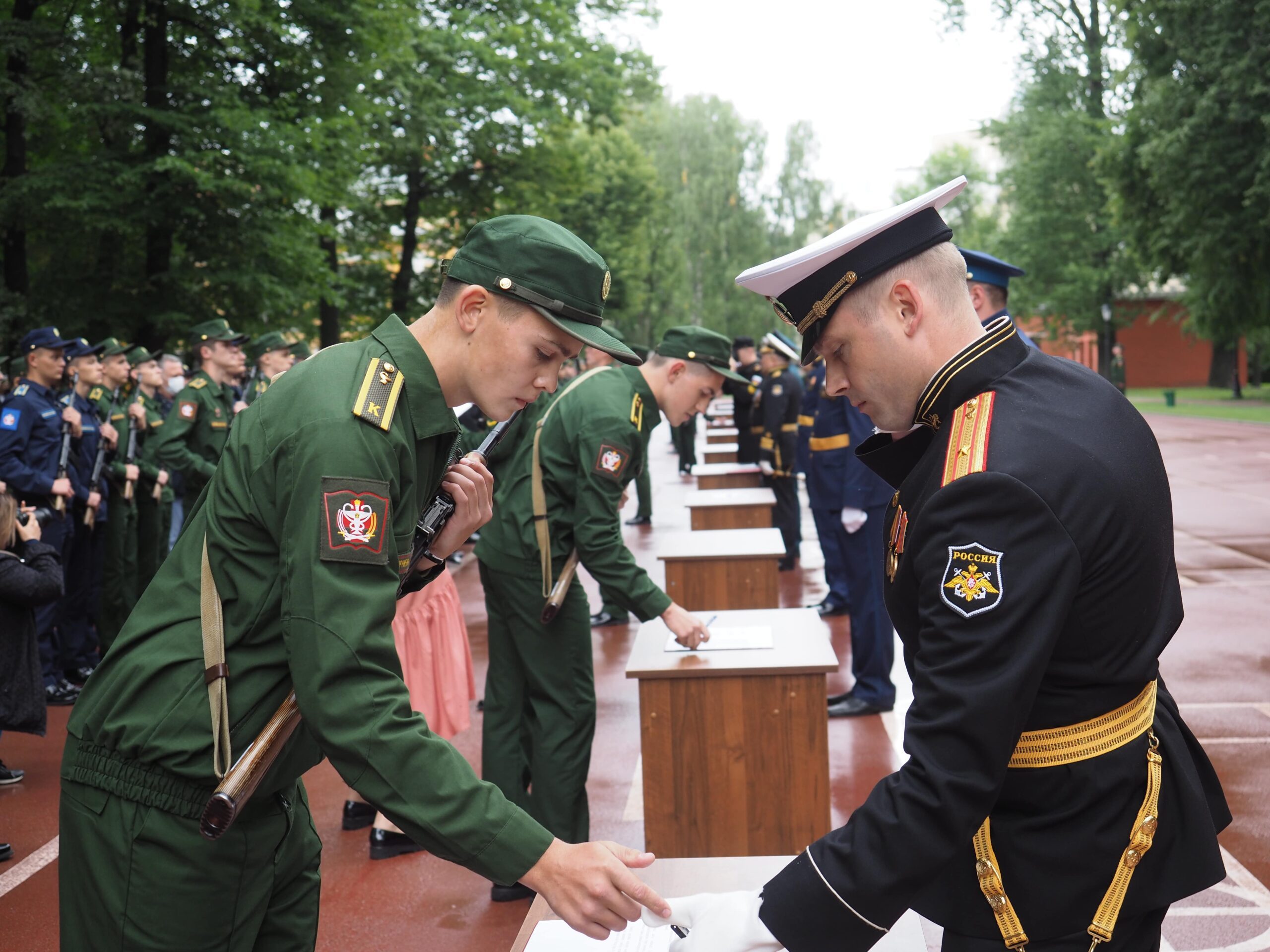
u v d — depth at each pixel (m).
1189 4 21.00
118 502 7.43
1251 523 12.10
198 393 7.47
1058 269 35.53
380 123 18.33
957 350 1.64
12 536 4.85
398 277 21.39
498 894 3.85
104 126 12.84
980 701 1.41
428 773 1.65
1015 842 1.52
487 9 20.17
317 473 1.70
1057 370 1.60
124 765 1.81
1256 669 6.35
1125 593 1.48
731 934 1.55
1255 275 22.30
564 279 1.87
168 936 1.80
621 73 21.83
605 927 1.67
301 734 1.86
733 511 8.55
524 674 4.00
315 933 2.14
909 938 1.86
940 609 1.46
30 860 4.38
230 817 1.67
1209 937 3.39
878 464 1.78
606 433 3.74
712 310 57.41
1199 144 21.25
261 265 13.80
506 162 20.61
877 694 5.80
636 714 6.07
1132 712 1.54
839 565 8.12
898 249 1.62
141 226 13.01
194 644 1.80
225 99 13.18
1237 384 37.00
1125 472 1.49
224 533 1.79
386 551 1.71
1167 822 1.54
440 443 1.92
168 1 13.28
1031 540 1.43
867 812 1.50
